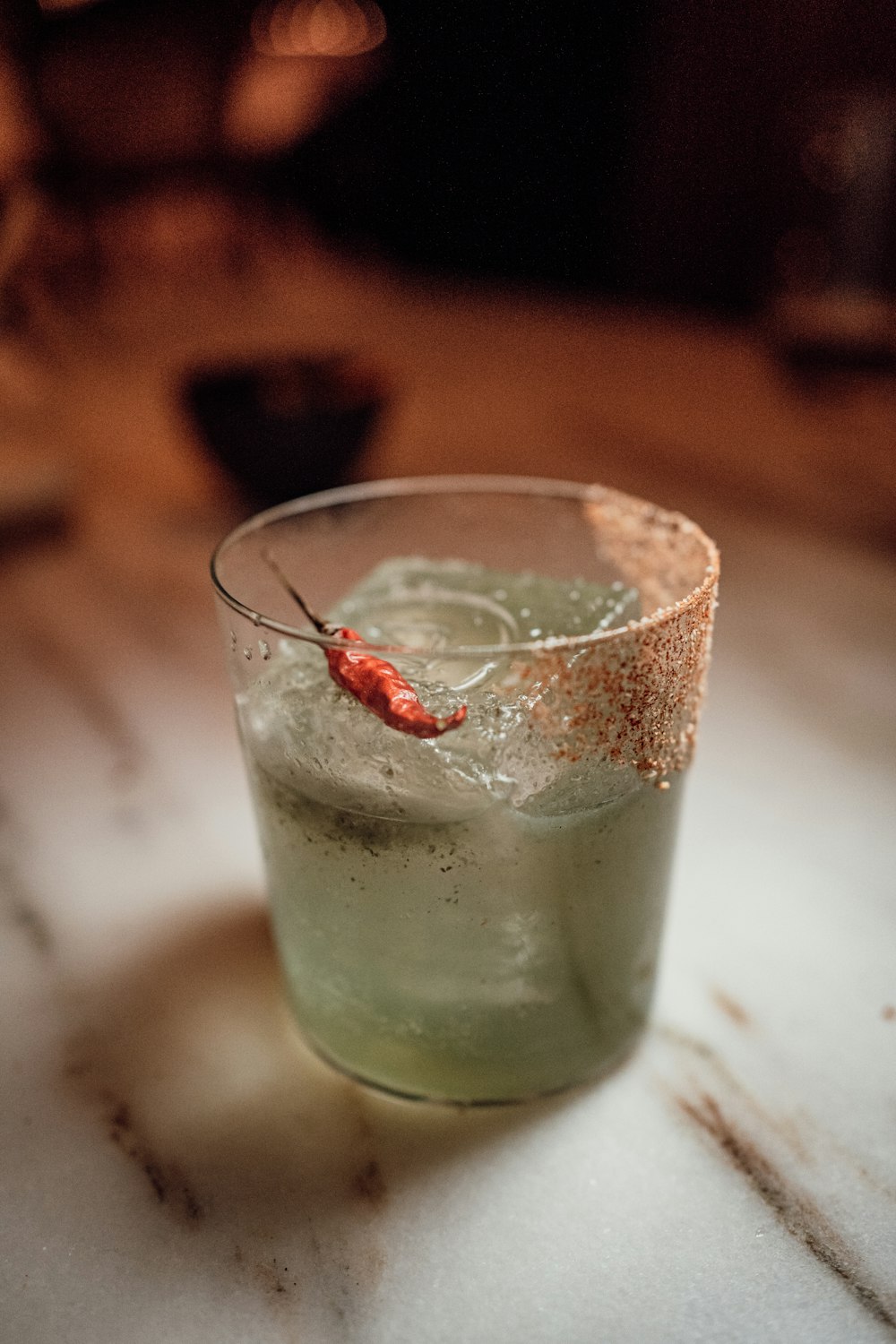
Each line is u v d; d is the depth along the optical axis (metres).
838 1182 0.24
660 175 0.74
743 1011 0.27
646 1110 0.25
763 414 0.60
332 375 0.46
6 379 0.62
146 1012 0.28
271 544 0.26
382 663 0.22
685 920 0.30
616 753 0.22
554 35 0.66
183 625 0.43
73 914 0.31
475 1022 0.24
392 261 0.91
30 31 0.55
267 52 0.60
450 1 0.63
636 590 0.26
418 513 0.29
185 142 0.65
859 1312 0.22
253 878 0.32
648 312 0.79
